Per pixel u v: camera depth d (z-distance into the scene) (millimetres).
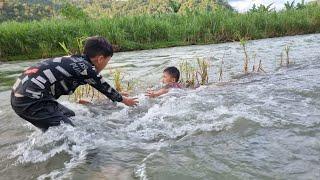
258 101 1791
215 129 1429
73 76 1429
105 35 6164
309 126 1402
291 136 1313
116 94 1523
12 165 1236
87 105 1918
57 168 1183
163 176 1053
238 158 1153
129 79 2676
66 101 2047
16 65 4578
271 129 1393
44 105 1411
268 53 3719
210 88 2156
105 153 1266
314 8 8414
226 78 2490
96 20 6930
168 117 1620
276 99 1815
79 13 7430
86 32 6102
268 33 7172
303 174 1023
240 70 2760
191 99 1879
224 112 1624
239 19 7113
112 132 1474
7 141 1466
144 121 1592
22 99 1401
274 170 1061
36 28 5945
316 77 2281
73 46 5793
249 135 1344
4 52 5707
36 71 1422
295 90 1969
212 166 1105
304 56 3303
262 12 7758
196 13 7730
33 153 1313
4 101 2184
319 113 1565
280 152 1183
